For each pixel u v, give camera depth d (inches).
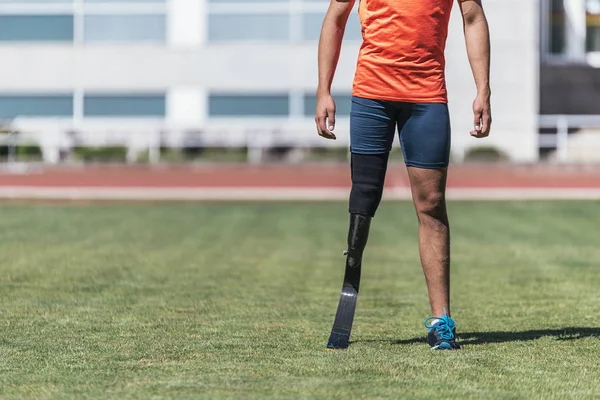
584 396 249.1
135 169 1551.4
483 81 328.8
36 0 1937.7
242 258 637.3
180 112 1932.8
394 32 318.7
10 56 1939.0
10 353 307.0
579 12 1920.5
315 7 1915.6
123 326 362.3
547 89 1957.4
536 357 301.9
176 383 262.5
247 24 1926.7
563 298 450.0
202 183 1504.7
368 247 717.9
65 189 1453.0
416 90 321.1
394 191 1381.6
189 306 418.6
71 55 1935.3
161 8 1932.8
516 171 1502.2
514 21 1851.6
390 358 299.0
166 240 770.8
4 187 1488.7
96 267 576.4
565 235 821.2
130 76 1935.3
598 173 1478.8
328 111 328.5
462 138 1768.0
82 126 1929.1
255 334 344.2
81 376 272.4
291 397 245.8
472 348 318.0
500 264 605.0
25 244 730.2
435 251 328.5
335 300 441.1
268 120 1925.4
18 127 1881.2
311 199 1304.1
